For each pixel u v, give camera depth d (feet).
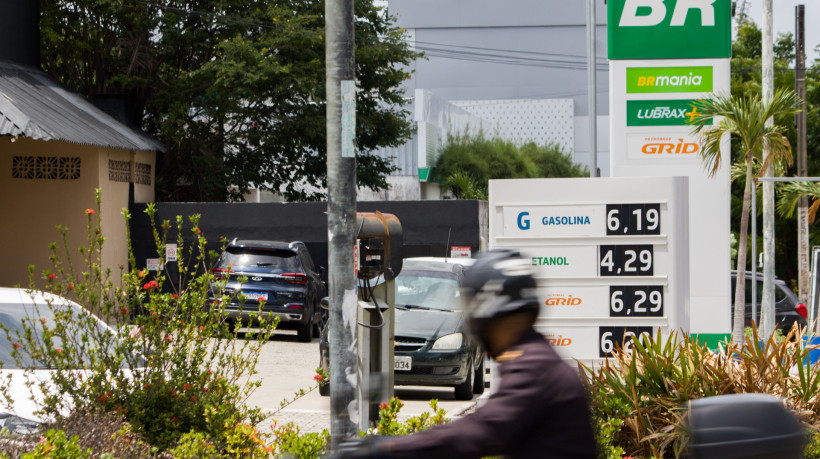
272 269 116.98
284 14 170.81
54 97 144.66
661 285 55.83
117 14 167.94
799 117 168.76
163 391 42.29
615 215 56.29
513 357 16.17
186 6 174.19
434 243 147.54
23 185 140.56
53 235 140.15
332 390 38.68
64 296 48.16
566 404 15.71
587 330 56.29
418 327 73.00
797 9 169.58
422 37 483.92
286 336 126.72
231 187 194.18
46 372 43.68
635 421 41.55
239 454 37.37
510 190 56.75
